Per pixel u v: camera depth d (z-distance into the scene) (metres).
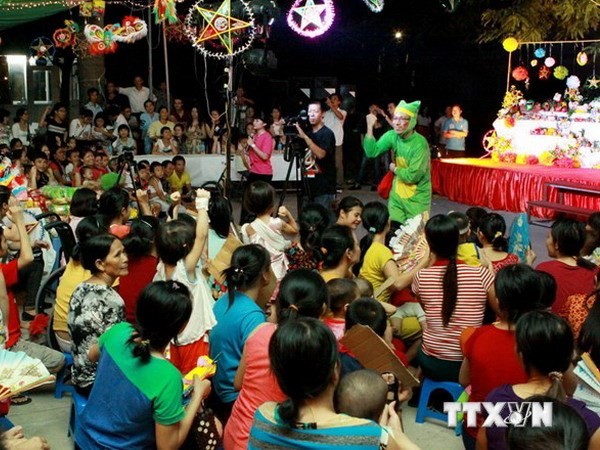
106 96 14.31
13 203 4.58
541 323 2.81
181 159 10.87
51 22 14.53
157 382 3.02
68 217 7.06
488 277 4.31
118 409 3.04
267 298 3.97
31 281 6.04
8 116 12.52
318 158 7.65
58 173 9.85
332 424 2.37
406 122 6.94
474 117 18.47
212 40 8.83
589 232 5.22
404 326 4.89
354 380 2.62
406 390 3.21
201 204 4.21
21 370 3.00
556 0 14.22
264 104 16.30
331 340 2.42
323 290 3.39
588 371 3.00
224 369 3.65
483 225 5.11
